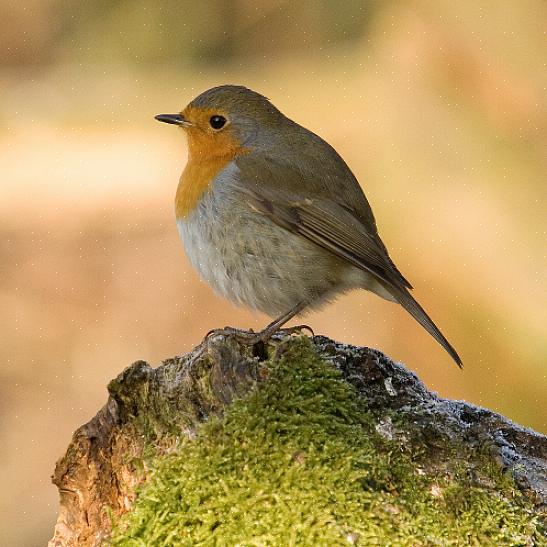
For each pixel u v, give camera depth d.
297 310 6.25
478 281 12.28
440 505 4.40
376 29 18.30
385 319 12.28
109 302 14.63
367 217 6.54
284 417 4.45
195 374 4.70
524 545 4.39
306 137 6.61
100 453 4.71
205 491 4.25
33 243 15.17
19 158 17.72
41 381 13.87
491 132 14.57
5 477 12.95
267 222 6.20
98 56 20.75
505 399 11.65
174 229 15.48
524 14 15.52
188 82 19.80
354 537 4.08
